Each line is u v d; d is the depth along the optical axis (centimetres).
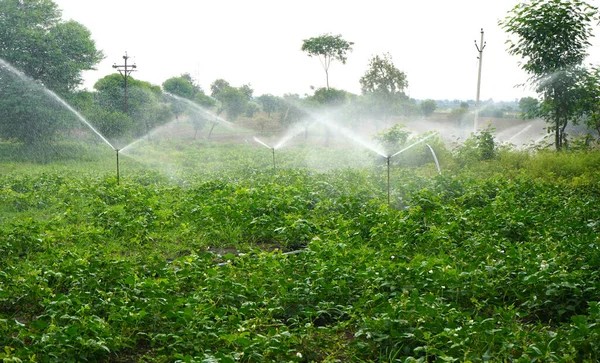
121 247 1010
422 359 539
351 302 720
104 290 738
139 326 648
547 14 1944
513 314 632
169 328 641
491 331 574
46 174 1889
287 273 800
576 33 1945
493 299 721
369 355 605
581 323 573
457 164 2005
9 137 3020
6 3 2938
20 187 1653
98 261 802
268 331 614
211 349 602
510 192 1360
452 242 972
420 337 592
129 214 1206
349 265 800
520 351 580
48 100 3045
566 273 718
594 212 1133
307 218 1209
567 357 525
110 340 604
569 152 1878
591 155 1764
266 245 1085
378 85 4544
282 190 1418
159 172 2156
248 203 1238
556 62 1978
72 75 3191
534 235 983
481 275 745
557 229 989
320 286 729
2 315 662
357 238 987
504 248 888
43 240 977
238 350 593
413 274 745
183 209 1263
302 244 1081
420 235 968
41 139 3053
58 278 775
